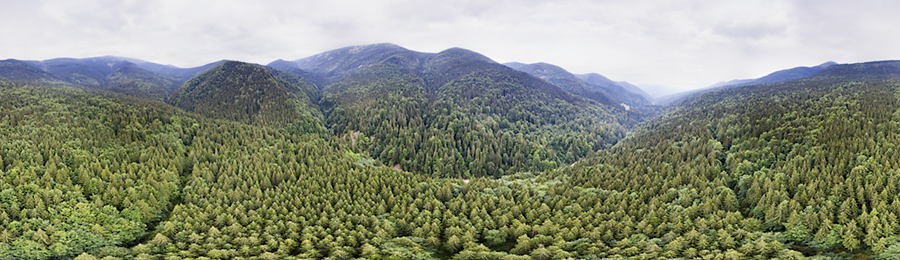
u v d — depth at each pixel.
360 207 129.88
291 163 161.88
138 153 152.88
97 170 128.75
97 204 113.19
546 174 194.62
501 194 142.88
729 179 135.75
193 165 155.88
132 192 119.69
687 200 118.88
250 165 153.50
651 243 105.94
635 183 140.12
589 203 128.62
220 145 177.75
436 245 118.06
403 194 142.88
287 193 136.12
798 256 92.00
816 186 108.56
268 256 107.38
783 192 110.12
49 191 110.00
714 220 108.38
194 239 111.12
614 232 114.69
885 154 116.38
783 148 146.75
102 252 101.69
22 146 133.12
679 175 137.75
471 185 152.50
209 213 122.69
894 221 92.00
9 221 100.69
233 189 138.38
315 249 113.19
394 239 117.50
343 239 116.19
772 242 95.81
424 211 129.12
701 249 102.44
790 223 100.31
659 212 118.19
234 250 108.75
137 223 114.31
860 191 101.75
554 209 129.12
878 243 89.44
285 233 118.25
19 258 94.06
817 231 98.31
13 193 107.81
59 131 153.75
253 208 128.88
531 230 119.00
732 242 100.75
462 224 123.06
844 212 98.50
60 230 102.31
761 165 139.12
